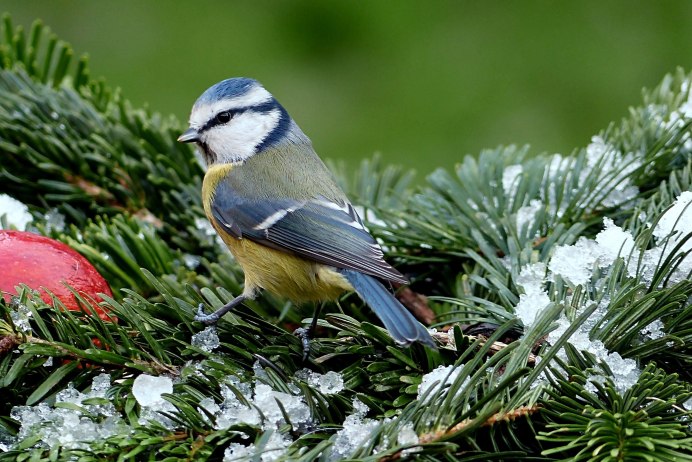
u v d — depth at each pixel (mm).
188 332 4285
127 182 6004
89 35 10328
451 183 5645
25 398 3893
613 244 4340
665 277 4105
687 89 5602
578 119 9617
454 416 3486
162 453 3557
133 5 10562
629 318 3891
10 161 5891
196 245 5926
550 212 5273
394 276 5004
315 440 3535
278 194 5871
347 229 5492
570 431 3518
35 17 10352
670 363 4031
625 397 3574
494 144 9555
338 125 9727
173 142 6246
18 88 6293
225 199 5887
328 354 4324
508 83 9938
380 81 10133
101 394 3764
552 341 3947
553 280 4371
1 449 3566
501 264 4816
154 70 10055
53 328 4031
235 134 6523
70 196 5801
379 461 3275
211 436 3475
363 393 3990
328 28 10461
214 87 6656
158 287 4281
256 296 5656
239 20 10531
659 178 5309
